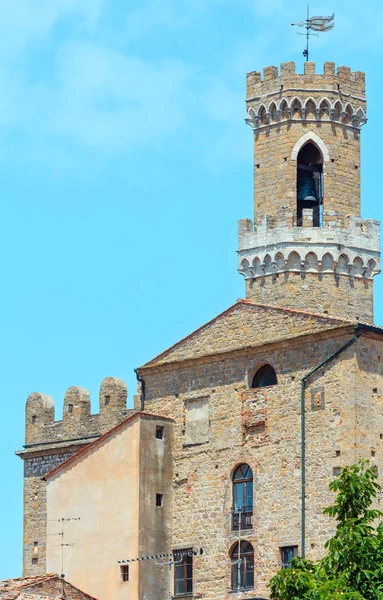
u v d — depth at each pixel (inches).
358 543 3700.8
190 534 4453.7
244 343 4466.0
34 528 5098.4
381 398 4247.0
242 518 4360.2
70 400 5108.3
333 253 4768.7
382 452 4220.0
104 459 4552.2
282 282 4766.2
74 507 4576.8
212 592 4375.0
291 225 4788.4
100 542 4503.0
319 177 4889.3
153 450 4507.9
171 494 4510.3
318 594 3641.7
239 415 4416.8
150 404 4618.6
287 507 4266.7
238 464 4392.2
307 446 4252.0
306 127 4859.7
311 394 4269.2
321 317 4313.5
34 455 5152.6
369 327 4237.2
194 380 4537.4
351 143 4894.2
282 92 4869.6
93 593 4485.7
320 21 4982.8
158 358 4633.4
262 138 4906.5
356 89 4918.8
